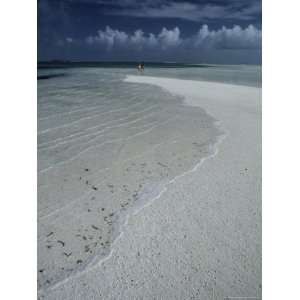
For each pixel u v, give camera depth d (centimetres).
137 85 1438
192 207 405
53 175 477
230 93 1182
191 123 739
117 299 292
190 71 2519
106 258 332
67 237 360
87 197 426
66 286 305
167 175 480
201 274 317
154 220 382
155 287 303
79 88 1295
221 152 564
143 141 613
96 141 609
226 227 374
